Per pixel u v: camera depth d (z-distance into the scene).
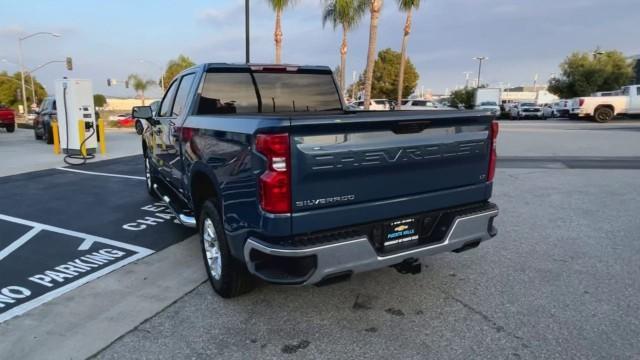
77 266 4.51
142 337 3.18
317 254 2.79
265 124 2.71
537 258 4.63
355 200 2.99
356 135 2.89
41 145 16.42
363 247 2.95
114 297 3.81
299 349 3.03
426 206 3.33
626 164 10.66
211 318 3.44
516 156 12.20
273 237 2.82
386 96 57.56
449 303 3.66
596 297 3.74
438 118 3.21
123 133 25.80
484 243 5.11
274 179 2.71
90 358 2.93
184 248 5.04
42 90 80.75
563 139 16.55
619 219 6.02
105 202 7.22
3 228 5.81
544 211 6.45
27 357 2.94
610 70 45.66
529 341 3.09
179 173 4.78
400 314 3.49
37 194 7.85
